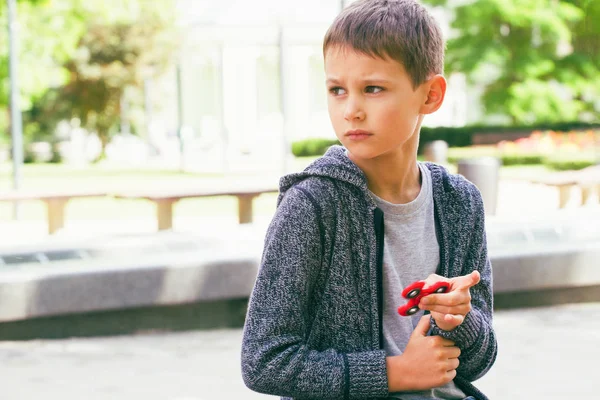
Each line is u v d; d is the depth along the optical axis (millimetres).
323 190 1810
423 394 1855
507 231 8086
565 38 29609
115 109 36219
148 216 13344
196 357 6020
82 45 34406
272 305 1762
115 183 20234
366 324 1818
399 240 1879
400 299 1856
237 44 26516
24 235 11234
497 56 29453
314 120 41906
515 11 29094
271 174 21703
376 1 1808
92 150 37750
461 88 34844
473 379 1967
